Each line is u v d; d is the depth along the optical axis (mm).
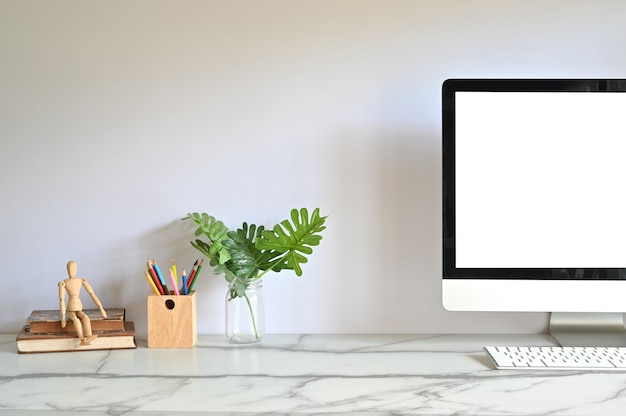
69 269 1630
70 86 1777
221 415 1181
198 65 1772
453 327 1770
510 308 1593
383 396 1269
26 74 1775
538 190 1595
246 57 1769
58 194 1785
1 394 1296
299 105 1771
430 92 1760
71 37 1772
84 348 1608
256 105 1772
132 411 1199
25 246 1783
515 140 1597
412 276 1773
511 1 1746
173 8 1768
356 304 1779
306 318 1782
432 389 1310
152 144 1779
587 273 1584
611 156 1587
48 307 1785
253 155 1775
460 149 1602
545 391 1295
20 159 1783
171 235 1783
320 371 1433
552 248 1591
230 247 1649
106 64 1774
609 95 1586
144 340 1713
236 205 1779
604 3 1738
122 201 1782
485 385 1333
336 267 1778
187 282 1698
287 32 1764
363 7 1758
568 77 1746
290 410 1196
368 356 1551
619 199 1586
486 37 1751
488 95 1598
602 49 1740
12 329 1786
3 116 1779
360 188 1772
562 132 1592
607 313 1714
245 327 1661
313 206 1775
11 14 1770
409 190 1768
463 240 1600
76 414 1189
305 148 1773
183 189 1781
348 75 1764
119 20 1770
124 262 1782
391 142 1767
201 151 1778
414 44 1757
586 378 1376
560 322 1723
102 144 1781
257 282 1687
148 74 1773
